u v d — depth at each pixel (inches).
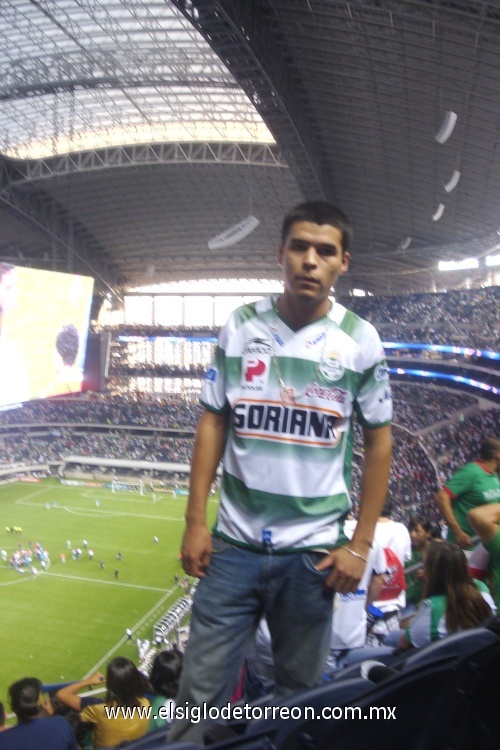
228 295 3991.1
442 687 94.6
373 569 315.6
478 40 1219.9
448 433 2287.2
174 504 2706.7
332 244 117.7
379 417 123.2
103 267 3681.1
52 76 1995.6
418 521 409.7
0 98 2048.5
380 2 1200.8
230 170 2657.5
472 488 301.9
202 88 2053.4
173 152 2541.8
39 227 3024.1
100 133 2448.3
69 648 1454.2
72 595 1750.7
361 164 2087.8
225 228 3297.2
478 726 98.0
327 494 118.0
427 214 2395.4
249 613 118.3
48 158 2564.0
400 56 1406.3
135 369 3860.7
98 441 3334.2
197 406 3560.5
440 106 1557.6
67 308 2177.7
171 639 1487.5
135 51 1849.2
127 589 1797.5
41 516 2487.7
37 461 3181.6
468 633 114.3
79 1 1583.4
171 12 1622.8
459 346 2488.9
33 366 2037.4
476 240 2498.8
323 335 121.6
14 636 1507.1
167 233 3383.4
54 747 204.2
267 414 118.8
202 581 120.4
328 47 1454.2
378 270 3262.8
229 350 124.9
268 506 116.3
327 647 118.7
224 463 123.7
